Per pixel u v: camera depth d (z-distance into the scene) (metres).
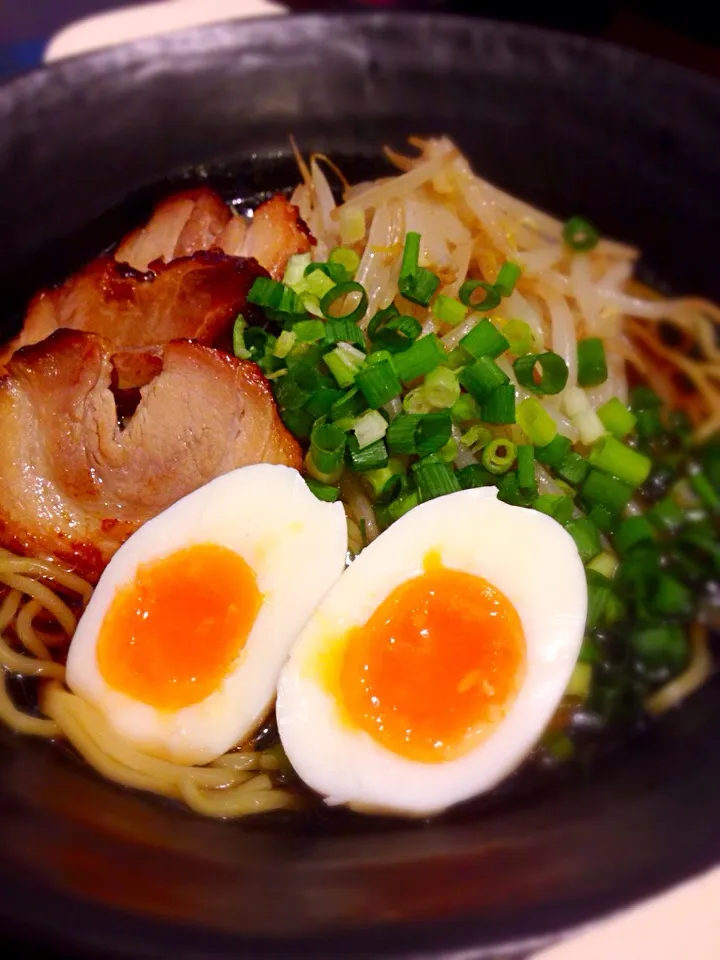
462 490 0.17
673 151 0.21
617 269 0.22
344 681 0.15
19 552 0.17
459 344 0.18
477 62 0.21
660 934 0.14
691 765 0.15
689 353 0.21
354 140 0.23
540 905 0.12
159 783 0.15
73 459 0.17
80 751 0.15
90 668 0.15
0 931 0.11
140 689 0.15
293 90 0.22
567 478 0.18
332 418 0.17
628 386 0.21
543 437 0.18
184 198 0.21
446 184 0.21
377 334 0.18
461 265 0.20
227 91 0.21
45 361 0.17
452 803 0.15
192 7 0.25
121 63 0.20
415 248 0.19
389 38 0.21
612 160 0.22
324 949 0.11
